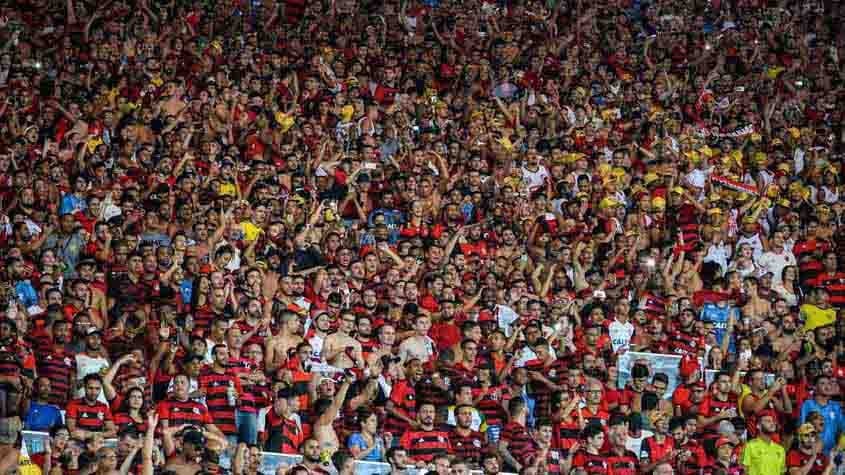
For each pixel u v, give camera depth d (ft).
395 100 237.04
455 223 206.59
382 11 257.75
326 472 153.28
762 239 216.13
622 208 213.87
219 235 189.98
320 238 195.83
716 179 230.07
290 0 255.09
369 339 176.24
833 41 271.28
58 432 148.25
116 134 214.69
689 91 253.03
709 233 213.25
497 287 189.98
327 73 238.27
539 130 237.25
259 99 226.38
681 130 240.73
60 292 170.91
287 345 170.19
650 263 200.44
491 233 204.44
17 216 183.93
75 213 192.85
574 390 172.96
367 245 197.47
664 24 270.05
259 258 187.93
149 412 147.84
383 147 223.51
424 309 185.57
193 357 162.30
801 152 242.78
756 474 169.48
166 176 201.67
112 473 145.59
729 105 252.42
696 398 176.24
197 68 233.96
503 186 217.36
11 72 223.51
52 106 214.07
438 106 235.20
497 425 169.17
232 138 220.23
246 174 208.85
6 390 152.66
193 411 156.04
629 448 168.96
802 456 172.86
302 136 219.82
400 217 206.59
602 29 266.77
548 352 178.19
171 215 192.95
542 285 195.72
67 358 160.97
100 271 179.83
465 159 220.84
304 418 163.73
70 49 232.73
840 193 232.73
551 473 163.94
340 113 228.84
